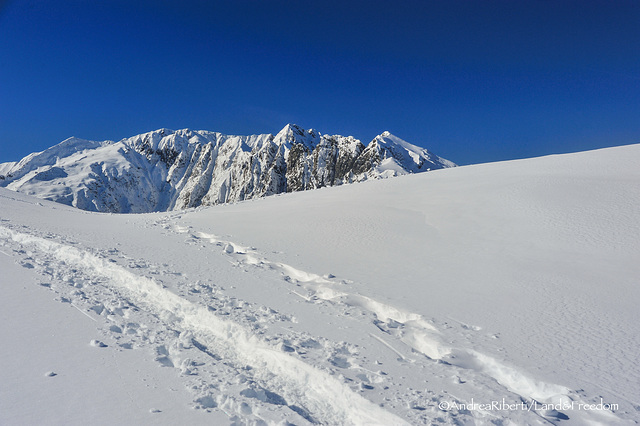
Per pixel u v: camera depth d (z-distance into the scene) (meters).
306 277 14.40
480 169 36.72
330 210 26.19
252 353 9.23
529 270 13.27
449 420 6.27
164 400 7.04
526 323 9.67
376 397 6.90
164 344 9.42
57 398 6.89
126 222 27.58
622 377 7.31
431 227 19.84
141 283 13.50
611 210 18.62
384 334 9.62
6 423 6.12
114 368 8.10
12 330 9.59
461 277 13.14
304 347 8.98
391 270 14.36
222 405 7.02
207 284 13.30
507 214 20.22
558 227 17.42
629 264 13.07
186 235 22.02
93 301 12.04
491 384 7.39
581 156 35.03
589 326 9.34
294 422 6.53
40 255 17.00
